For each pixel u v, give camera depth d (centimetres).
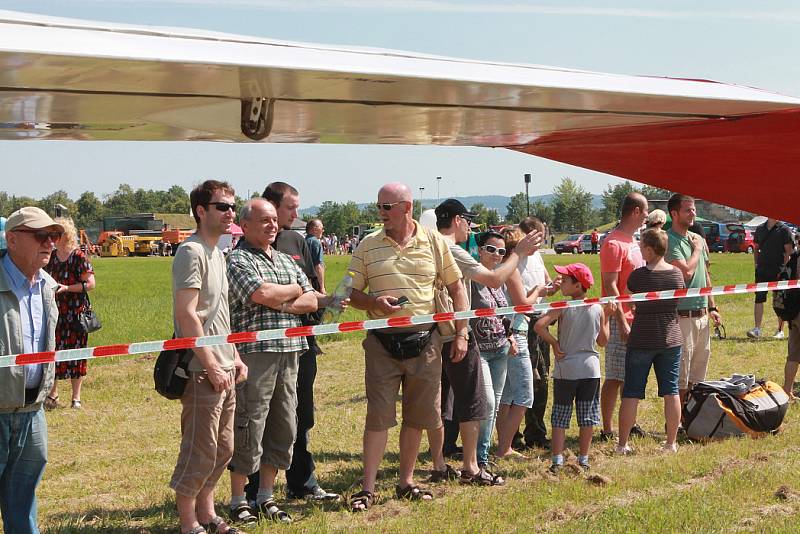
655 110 538
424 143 657
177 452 830
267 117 456
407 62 431
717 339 1499
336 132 576
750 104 532
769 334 1585
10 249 463
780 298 956
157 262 7612
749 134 607
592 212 13412
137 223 10238
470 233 770
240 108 457
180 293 529
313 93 433
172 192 18650
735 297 2403
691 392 819
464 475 682
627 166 723
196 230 549
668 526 543
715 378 1114
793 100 549
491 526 564
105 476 741
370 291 628
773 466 676
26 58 325
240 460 588
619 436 765
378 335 627
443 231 689
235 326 586
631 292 756
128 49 346
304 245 664
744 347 1391
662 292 740
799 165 644
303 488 653
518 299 699
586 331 707
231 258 588
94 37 358
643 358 752
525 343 760
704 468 683
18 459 481
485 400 681
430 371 629
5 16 364
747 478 641
